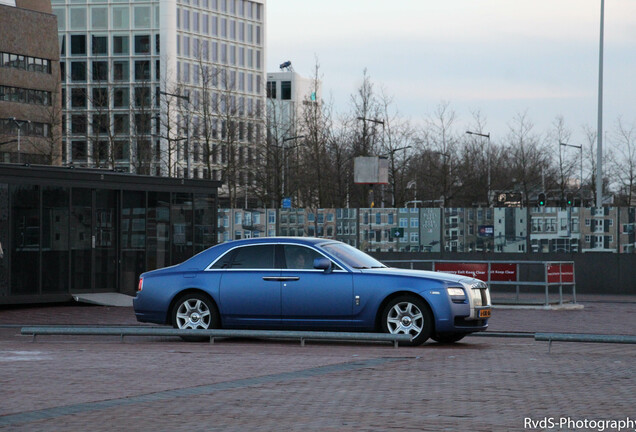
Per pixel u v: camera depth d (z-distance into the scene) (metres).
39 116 80.56
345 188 50.94
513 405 9.12
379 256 34.78
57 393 9.91
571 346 15.83
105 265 25.86
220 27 120.12
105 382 10.74
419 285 15.26
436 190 54.31
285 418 8.41
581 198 61.72
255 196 60.12
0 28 78.25
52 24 82.31
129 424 8.14
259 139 65.38
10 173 23.38
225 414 8.63
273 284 15.88
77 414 8.63
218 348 14.87
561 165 60.56
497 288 34.47
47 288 24.22
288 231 35.69
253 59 126.06
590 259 33.09
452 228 34.12
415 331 15.28
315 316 15.67
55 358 13.12
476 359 13.25
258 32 126.94
